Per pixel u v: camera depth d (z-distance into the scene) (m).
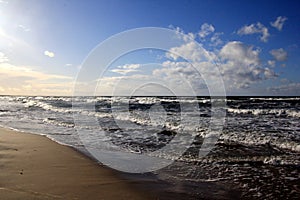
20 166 5.85
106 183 4.95
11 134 10.62
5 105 33.44
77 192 4.38
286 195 4.59
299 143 8.34
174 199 4.30
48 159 6.60
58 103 36.81
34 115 19.41
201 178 5.41
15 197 4.02
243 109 21.47
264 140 9.00
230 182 5.20
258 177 5.48
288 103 31.48
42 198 4.03
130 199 4.21
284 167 6.17
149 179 5.30
